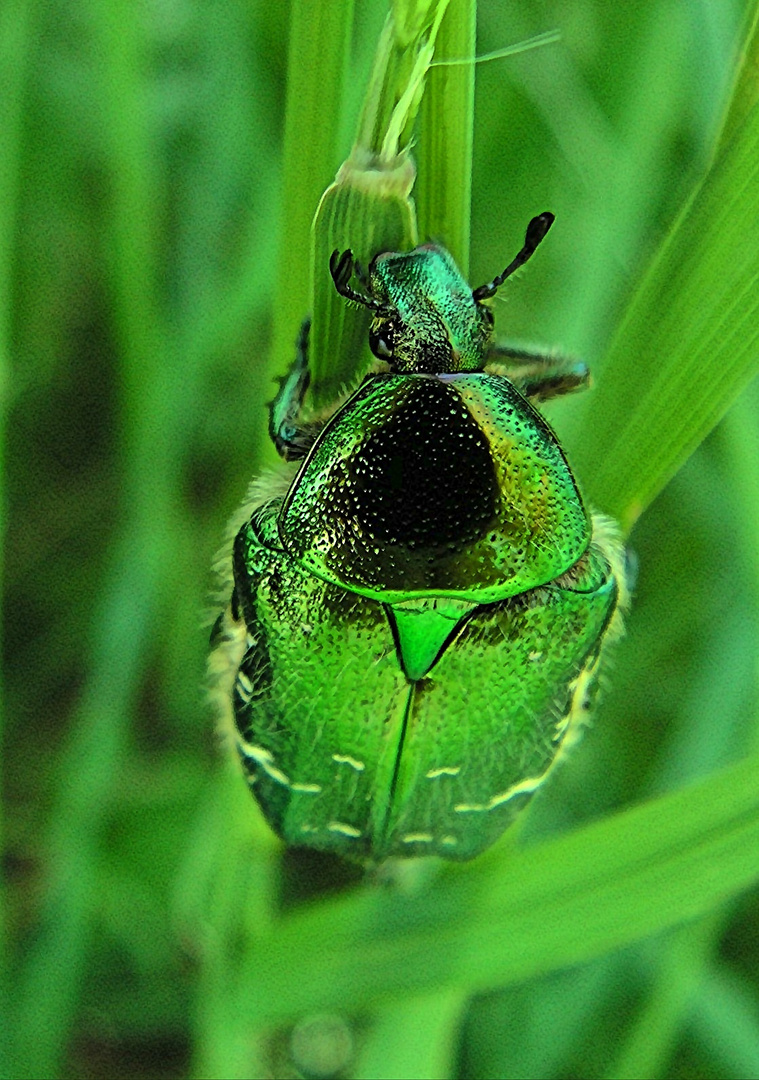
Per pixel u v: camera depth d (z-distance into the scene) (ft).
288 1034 0.29
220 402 0.30
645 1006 0.27
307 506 0.20
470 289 0.20
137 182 0.26
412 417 0.20
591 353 0.25
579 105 0.26
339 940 0.21
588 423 0.19
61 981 0.26
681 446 0.19
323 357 0.20
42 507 0.32
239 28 0.27
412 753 0.21
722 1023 0.26
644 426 0.19
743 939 0.28
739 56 0.18
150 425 0.27
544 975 0.27
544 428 0.20
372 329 0.20
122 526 0.29
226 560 0.21
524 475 0.20
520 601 0.20
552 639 0.21
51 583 0.32
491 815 0.21
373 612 0.20
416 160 0.19
